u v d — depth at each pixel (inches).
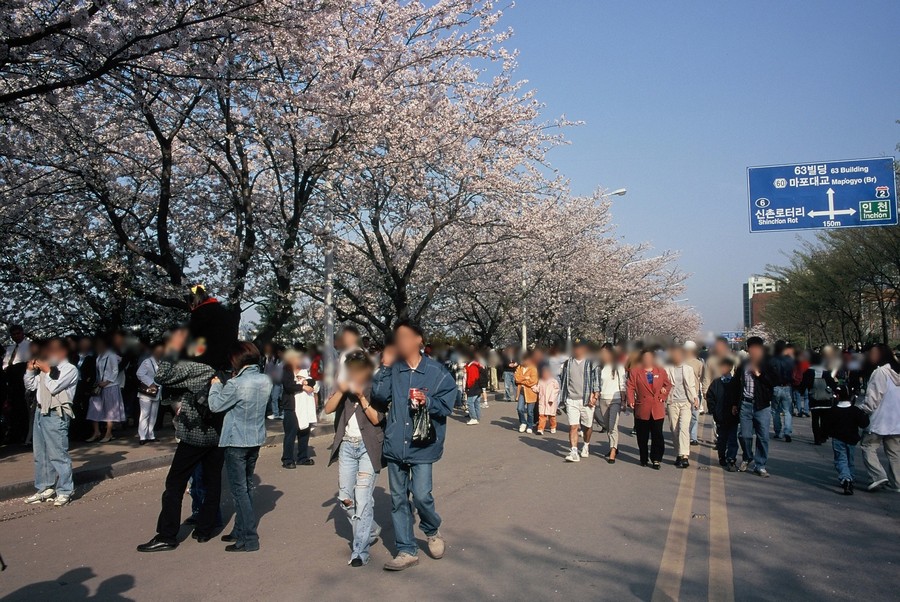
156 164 690.2
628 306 1881.2
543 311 1407.5
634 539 285.0
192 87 497.7
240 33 477.1
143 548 269.1
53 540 287.7
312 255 826.8
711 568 246.8
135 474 438.0
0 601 216.1
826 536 291.1
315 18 513.0
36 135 515.5
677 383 478.0
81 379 555.8
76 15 376.2
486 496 371.6
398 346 253.1
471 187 818.8
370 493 256.2
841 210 882.1
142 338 739.4
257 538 272.5
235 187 663.8
